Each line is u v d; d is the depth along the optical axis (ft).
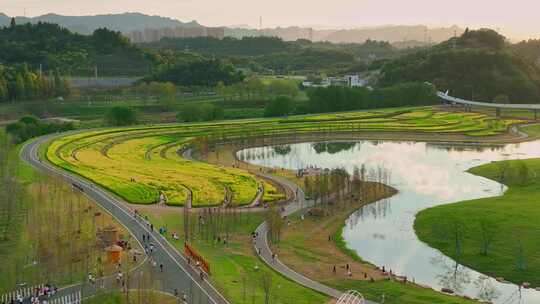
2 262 633.20
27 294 557.33
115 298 547.08
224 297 561.43
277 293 590.96
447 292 638.12
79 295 556.10
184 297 551.18
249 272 651.25
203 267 634.84
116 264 636.48
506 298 629.92
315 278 655.35
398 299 594.65
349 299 529.45
